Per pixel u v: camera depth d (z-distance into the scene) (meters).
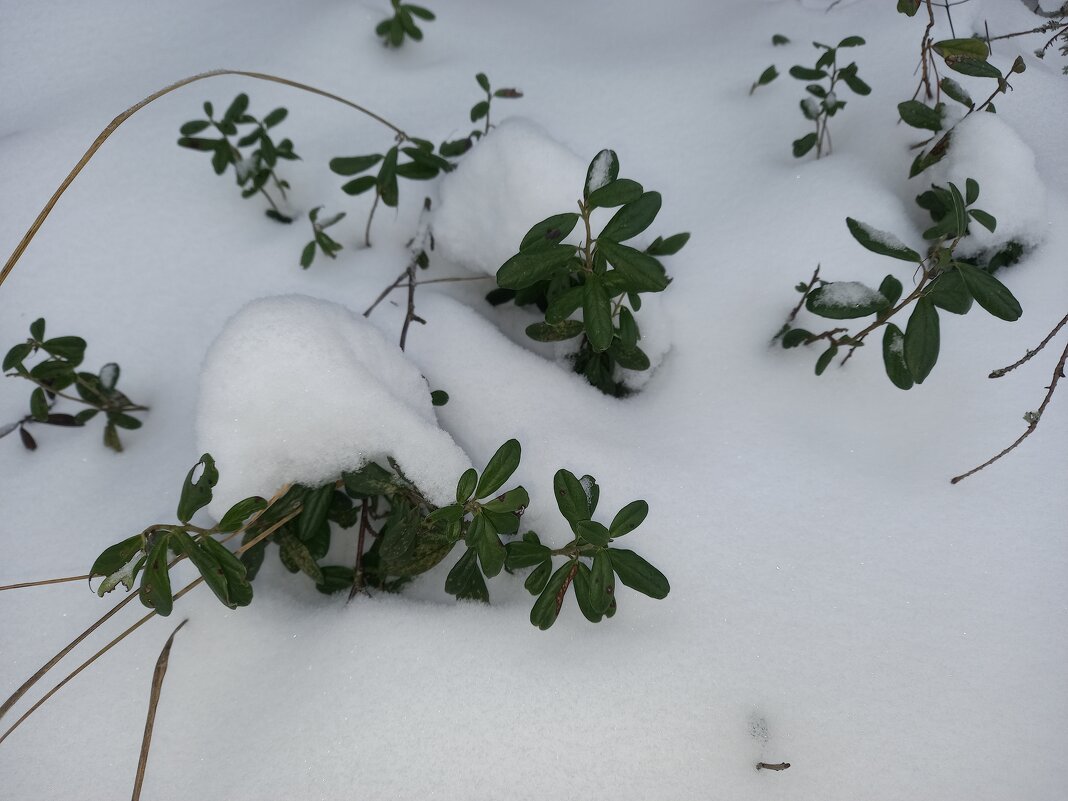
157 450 0.49
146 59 0.62
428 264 0.53
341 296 0.52
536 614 0.42
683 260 0.52
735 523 0.46
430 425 0.45
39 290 0.53
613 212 0.49
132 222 0.55
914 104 0.51
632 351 0.48
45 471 0.49
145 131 0.58
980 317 0.49
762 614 0.44
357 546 0.46
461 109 0.59
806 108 0.53
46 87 0.61
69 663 0.44
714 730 0.43
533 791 0.42
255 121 0.53
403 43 0.62
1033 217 0.50
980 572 0.45
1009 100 0.55
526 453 0.47
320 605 0.46
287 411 0.43
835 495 0.46
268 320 0.44
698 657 0.44
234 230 0.55
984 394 0.48
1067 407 0.48
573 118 0.58
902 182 0.53
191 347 0.52
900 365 0.45
